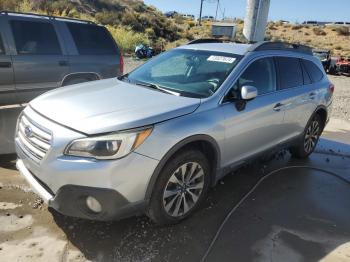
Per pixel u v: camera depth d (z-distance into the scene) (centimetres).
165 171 337
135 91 401
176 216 367
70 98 376
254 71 446
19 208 383
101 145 304
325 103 595
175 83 427
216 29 2719
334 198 470
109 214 314
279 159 595
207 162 382
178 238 355
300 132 556
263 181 501
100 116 327
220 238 361
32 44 638
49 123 329
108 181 304
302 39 6319
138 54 2198
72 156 308
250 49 458
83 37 707
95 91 402
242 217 403
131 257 324
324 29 6925
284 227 391
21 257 313
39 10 2605
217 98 389
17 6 2253
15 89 621
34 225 357
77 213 318
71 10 2881
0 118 608
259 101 442
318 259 342
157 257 326
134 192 318
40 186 331
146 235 355
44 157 318
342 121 934
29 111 365
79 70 693
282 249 352
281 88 491
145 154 317
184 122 347
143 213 348
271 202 444
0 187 422
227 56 449
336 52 5294
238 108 406
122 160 306
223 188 470
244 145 431
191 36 4459
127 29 3148
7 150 519
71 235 347
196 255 334
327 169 570
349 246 366
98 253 326
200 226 378
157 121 330
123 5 5153
